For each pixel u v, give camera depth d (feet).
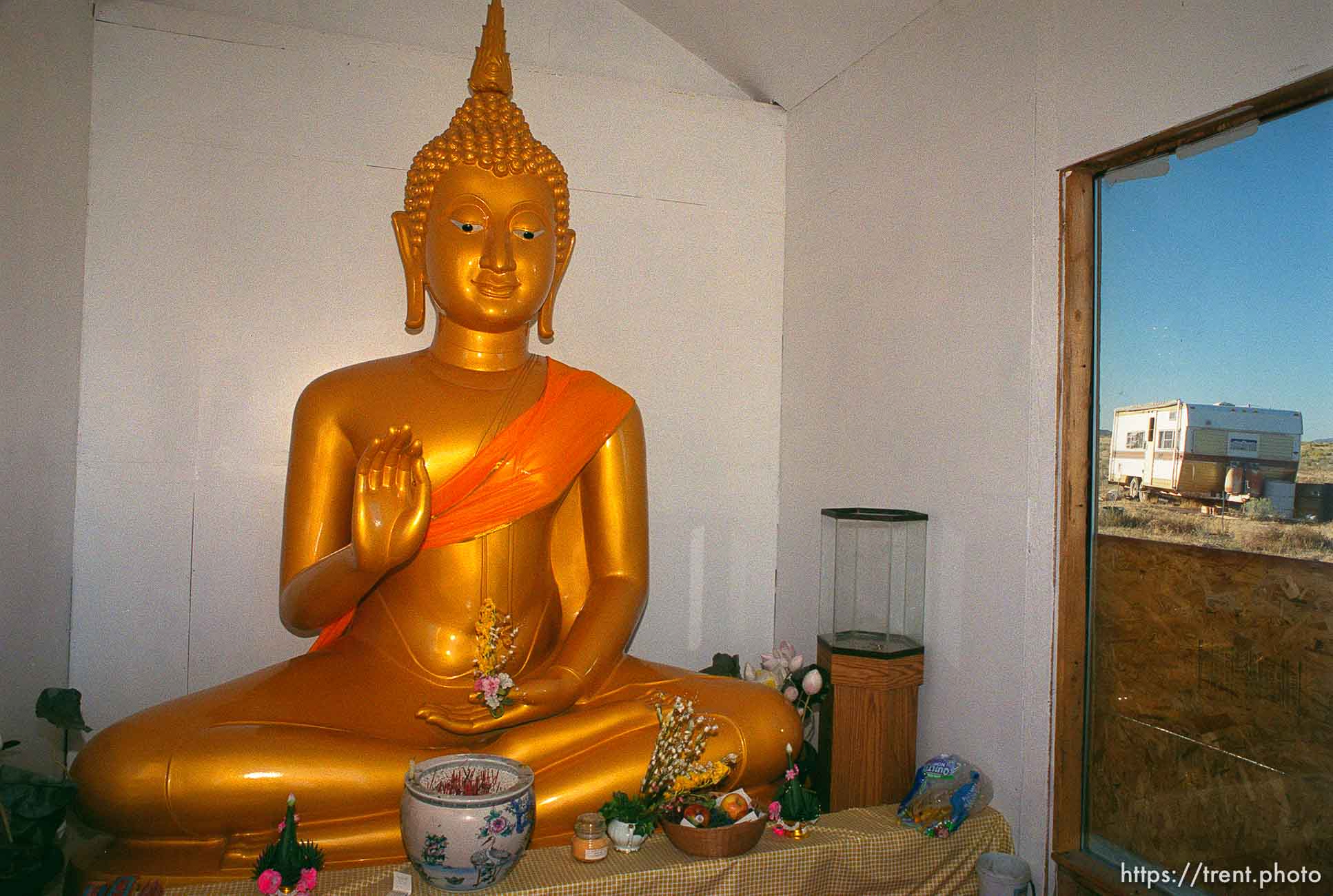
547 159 8.51
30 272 7.41
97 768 6.27
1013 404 7.64
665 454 10.75
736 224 11.08
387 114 9.74
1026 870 7.03
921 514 8.51
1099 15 6.95
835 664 8.30
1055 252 7.29
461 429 7.97
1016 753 7.47
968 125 8.30
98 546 8.86
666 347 10.77
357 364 8.96
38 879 6.02
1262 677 5.79
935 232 8.67
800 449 10.80
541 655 8.13
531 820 6.15
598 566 8.46
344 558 7.04
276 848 5.92
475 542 7.81
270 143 9.39
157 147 9.04
